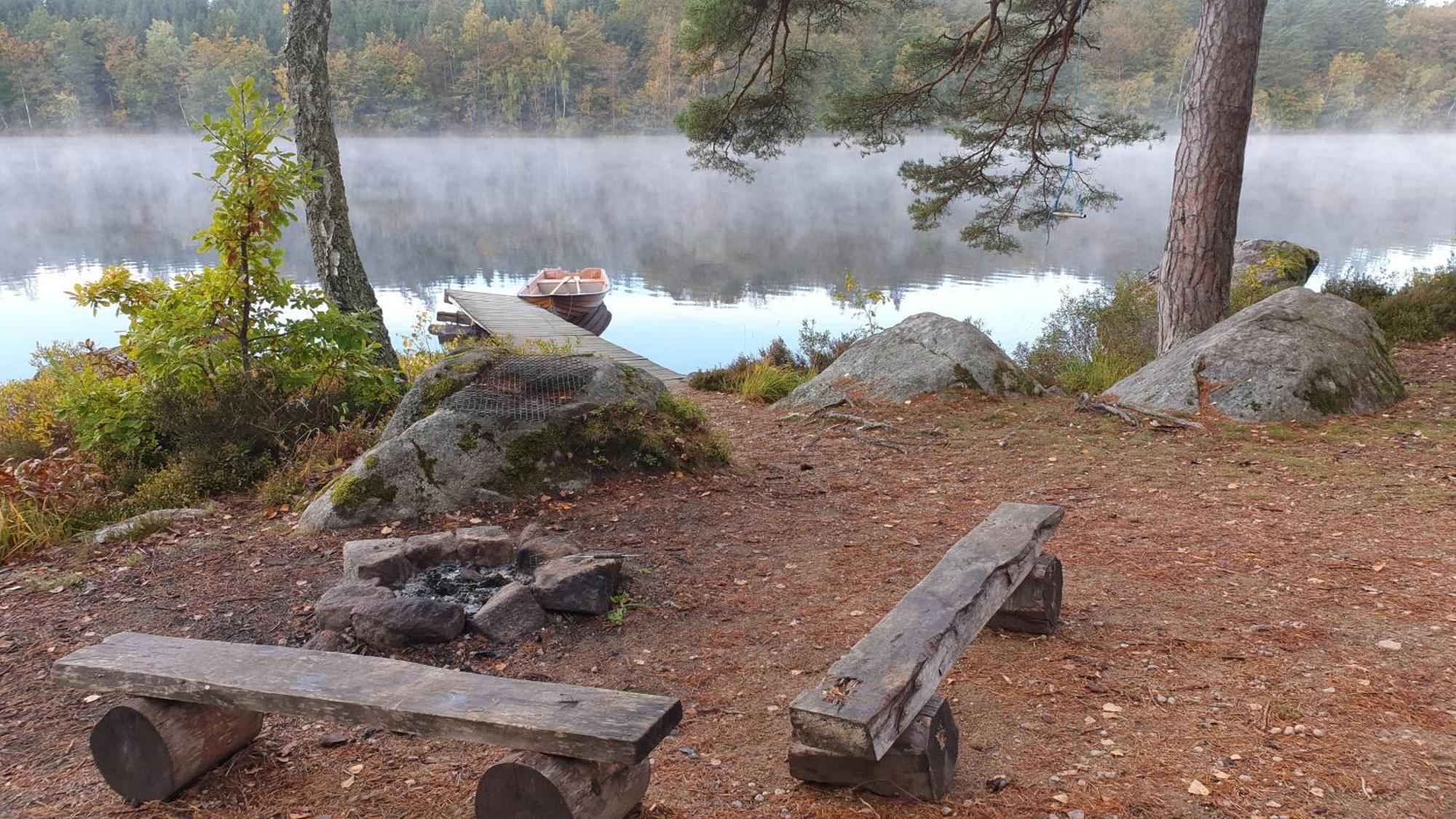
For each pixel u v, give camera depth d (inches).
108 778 121.7
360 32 5182.1
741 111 677.9
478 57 5098.4
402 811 118.3
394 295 1248.8
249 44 4576.8
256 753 133.0
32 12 4970.5
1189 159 410.3
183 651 122.8
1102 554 213.5
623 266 1535.4
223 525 249.4
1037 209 689.6
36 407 406.6
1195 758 123.0
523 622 173.3
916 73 681.6
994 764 124.6
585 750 94.5
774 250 1732.3
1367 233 1601.9
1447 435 297.7
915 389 396.8
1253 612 173.9
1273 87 3646.7
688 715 143.9
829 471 305.4
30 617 188.2
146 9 5541.3
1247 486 263.1
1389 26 4148.6
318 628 177.0
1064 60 634.2
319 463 288.0
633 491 266.1
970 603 128.3
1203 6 406.3
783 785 122.0
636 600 189.0
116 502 272.4
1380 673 145.1
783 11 627.5
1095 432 335.3
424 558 196.9
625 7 5270.7
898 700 103.2
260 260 340.2
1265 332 354.3
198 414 305.3
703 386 517.7
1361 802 110.8
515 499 252.8
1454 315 473.1
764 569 209.9
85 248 1738.4
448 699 104.4
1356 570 193.6
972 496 271.1
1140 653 157.6
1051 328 599.2
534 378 284.4
